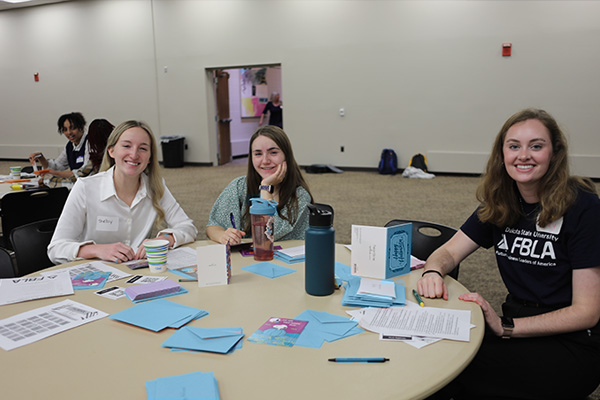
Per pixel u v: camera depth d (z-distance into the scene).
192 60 8.99
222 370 0.88
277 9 8.28
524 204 1.41
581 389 1.26
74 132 4.33
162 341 1.00
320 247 1.24
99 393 0.80
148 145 1.87
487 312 1.22
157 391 0.78
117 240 1.92
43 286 1.34
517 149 1.32
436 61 7.48
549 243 1.34
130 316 1.11
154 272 1.48
